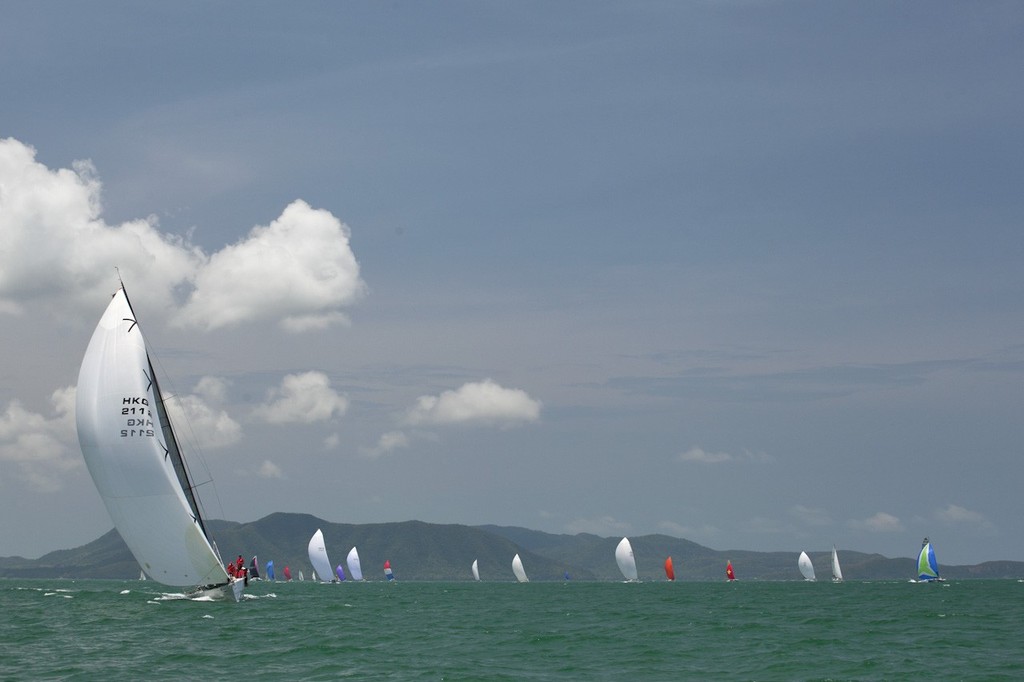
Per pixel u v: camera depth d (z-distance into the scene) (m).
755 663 40.00
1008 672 36.91
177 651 40.22
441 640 49.28
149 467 56.97
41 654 38.69
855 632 57.50
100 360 56.66
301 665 36.75
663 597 139.38
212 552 61.06
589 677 35.41
